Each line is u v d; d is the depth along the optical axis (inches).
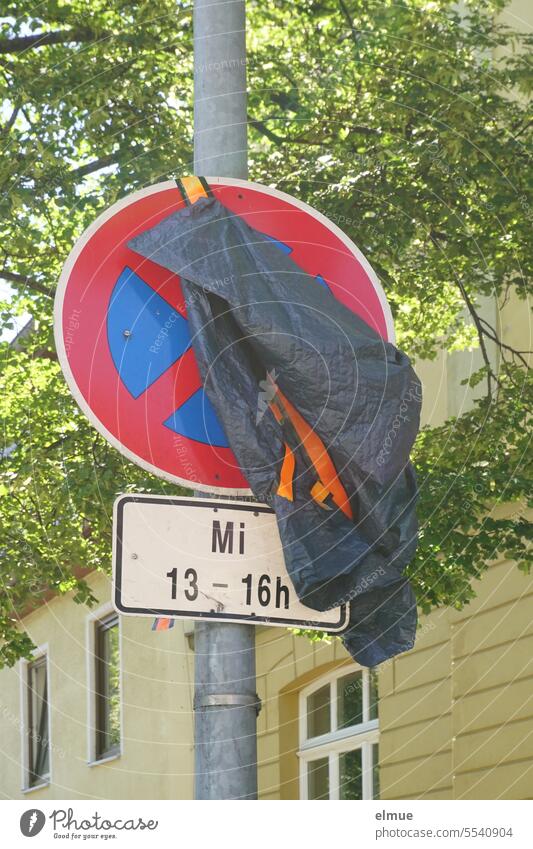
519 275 348.2
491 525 299.3
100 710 569.0
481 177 308.7
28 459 341.7
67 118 331.9
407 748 391.5
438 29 337.1
